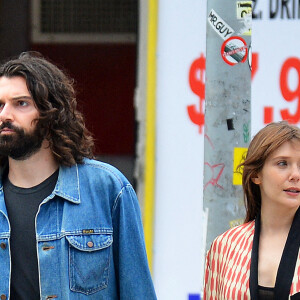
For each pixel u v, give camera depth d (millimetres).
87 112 21344
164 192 20031
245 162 10688
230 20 12938
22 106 10039
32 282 10008
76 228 10180
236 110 12945
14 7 21469
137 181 20141
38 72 10125
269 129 10539
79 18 21406
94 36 21359
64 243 10086
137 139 20141
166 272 20031
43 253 10031
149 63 19969
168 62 19922
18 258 10055
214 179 12930
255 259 10375
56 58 21516
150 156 20000
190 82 19891
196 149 19938
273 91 19984
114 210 10477
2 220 10164
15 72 10047
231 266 10570
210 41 13008
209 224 12938
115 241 10484
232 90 12945
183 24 19859
